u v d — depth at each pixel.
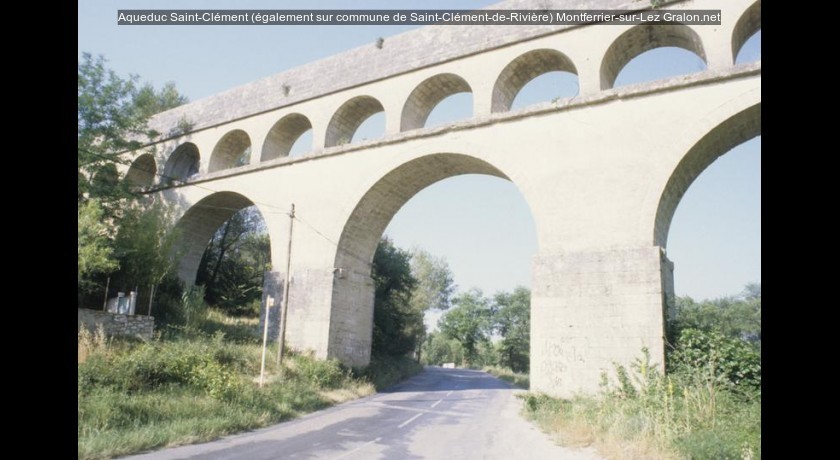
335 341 22.86
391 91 23.89
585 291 16.86
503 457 10.01
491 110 20.92
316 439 11.46
